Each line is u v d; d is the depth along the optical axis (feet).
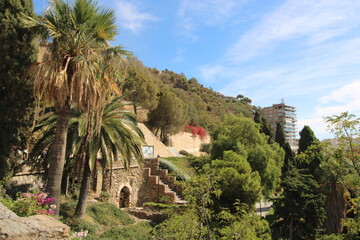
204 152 142.10
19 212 21.53
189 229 23.08
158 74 328.70
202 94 312.29
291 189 51.26
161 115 126.82
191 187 26.61
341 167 36.22
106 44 30.27
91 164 34.45
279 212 54.60
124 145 38.22
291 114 419.33
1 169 31.83
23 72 33.68
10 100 33.45
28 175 38.50
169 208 27.25
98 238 32.91
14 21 32.37
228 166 45.73
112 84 31.19
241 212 28.78
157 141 100.42
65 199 43.57
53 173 26.68
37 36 33.55
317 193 58.54
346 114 30.60
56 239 13.00
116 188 52.31
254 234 25.79
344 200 56.18
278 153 73.97
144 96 116.78
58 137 27.27
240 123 66.74
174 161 78.13
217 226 28.40
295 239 54.95
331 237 42.80
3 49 31.50
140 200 57.67
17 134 34.99
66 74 25.67
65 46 27.12
